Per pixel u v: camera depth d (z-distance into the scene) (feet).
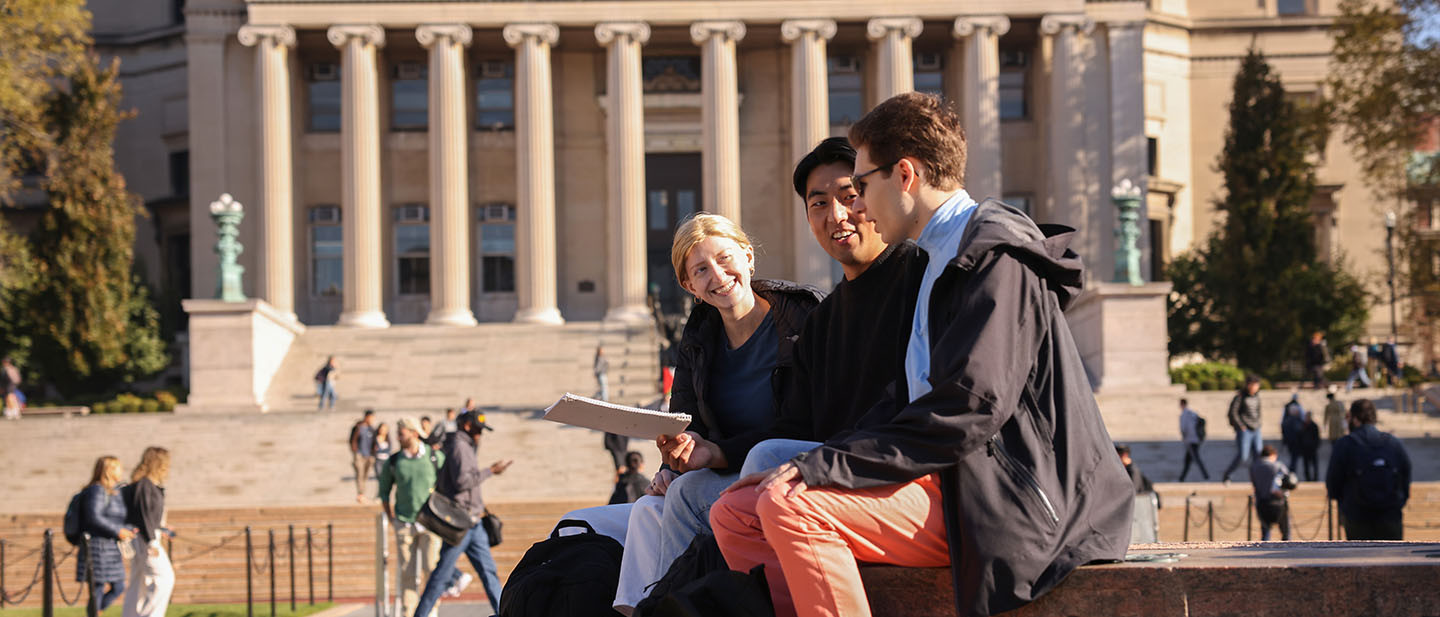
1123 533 13.69
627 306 158.92
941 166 14.37
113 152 172.86
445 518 44.96
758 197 171.63
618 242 159.63
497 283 171.53
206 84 166.09
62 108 151.74
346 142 158.92
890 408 14.70
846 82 173.06
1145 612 13.41
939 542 13.56
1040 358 13.52
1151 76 186.39
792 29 159.33
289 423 112.78
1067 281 13.74
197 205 165.27
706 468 16.49
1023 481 13.12
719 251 17.43
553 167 171.12
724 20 160.25
